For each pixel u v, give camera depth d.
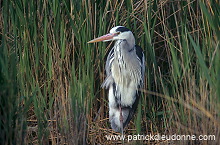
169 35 8.88
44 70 8.66
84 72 8.12
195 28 8.62
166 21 8.88
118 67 8.12
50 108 8.02
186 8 8.42
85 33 8.23
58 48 8.26
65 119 7.27
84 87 7.82
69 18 7.95
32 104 8.62
